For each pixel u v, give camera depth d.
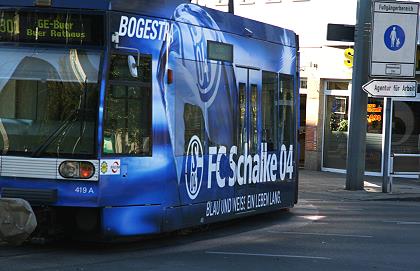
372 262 10.09
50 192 9.76
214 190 12.16
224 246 11.34
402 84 20.53
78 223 10.09
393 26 20.58
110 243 11.12
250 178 13.41
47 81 9.94
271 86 14.21
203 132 11.78
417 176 25.52
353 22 26.09
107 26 9.86
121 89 10.05
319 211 16.67
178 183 11.09
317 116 27.30
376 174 26.23
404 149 26.02
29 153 9.86
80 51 9.91
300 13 27.59
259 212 13.84
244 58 13.11
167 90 10.79
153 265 9.48
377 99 26.05
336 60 26.58
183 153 11.22
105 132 9.87
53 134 9.86
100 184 9.79
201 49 11.72
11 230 9.17
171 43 10.90
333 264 9.87
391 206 18.42
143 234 10.41
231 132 12.68
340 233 13.07
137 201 10.30
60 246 10.68
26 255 9.89
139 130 10.33
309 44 27.34
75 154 9.79
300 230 13.42
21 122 9.95
